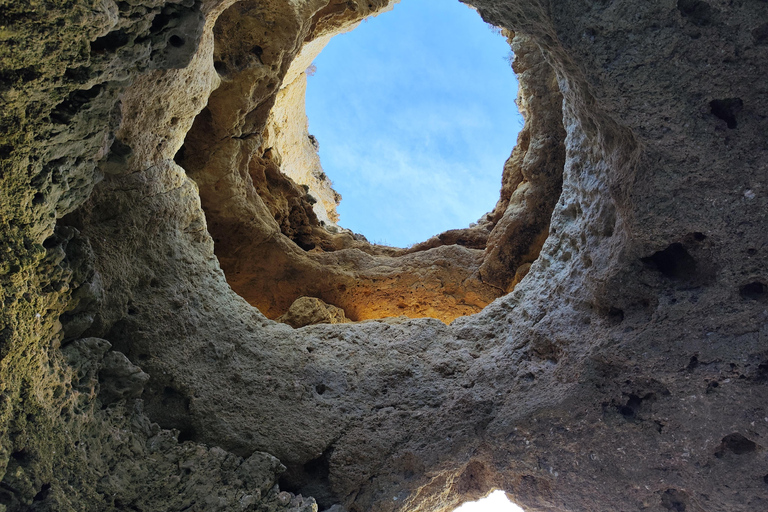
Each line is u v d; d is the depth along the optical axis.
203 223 6.86
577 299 6.00
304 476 5.81
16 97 3.37
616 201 5.02
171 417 5.56
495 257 10.12
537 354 6.30
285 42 8.11
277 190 11.14
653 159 4.46
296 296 10.11
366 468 5.80
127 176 5.52
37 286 4.20
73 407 4.68
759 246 4.58
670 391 5.32
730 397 5.11
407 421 6.11
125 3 3.45
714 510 5.44
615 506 5.72
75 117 3.79
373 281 10.30
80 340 5.00
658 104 4.16
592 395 5.62
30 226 3.93
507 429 5.87
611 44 4.00
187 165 8.79
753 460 5.23
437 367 6.61
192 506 5.16
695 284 5.08
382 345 6.91
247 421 5.82
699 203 4.53
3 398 3.98
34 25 3.10
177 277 6.14
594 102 4.73
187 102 5.84
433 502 6.00
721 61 3.95
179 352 5.78
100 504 4.72
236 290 9.89
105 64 3.62
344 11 9.62
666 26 3.88
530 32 4.59
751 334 4.95
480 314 7.28
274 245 9.92
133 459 5.07
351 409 6.19
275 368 6.33
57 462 4.44
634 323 5.36
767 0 3.66
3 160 3.57
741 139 4.21
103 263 5.25
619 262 5.26
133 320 5.54
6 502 4.12
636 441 5.54
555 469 5.80
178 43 4.00
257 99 8.55
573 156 6.49
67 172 4.10
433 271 10.34
